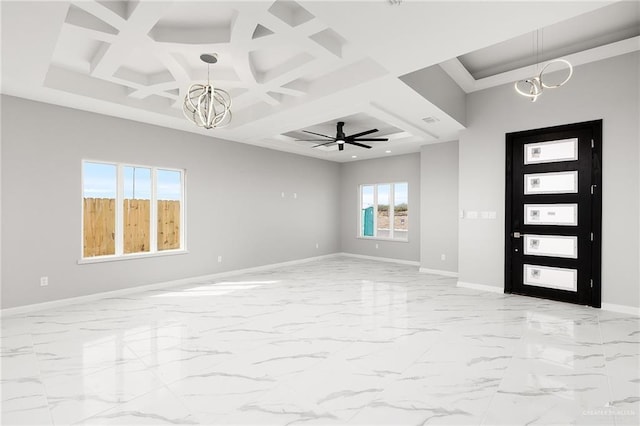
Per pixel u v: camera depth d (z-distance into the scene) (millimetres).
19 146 4262
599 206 4320
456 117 5262
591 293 4438
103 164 5156
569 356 2994
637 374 2672
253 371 2738
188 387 2488
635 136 4090
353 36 2820
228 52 3352
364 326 3787
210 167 6434
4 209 4152
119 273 5172
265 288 5656
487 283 5426
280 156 7910
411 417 2135
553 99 4703
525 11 2449
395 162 8531
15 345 3246
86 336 3482
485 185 5414
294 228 8258
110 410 2205
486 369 2766
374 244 8953
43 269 4438
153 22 2754
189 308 4480
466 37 2828
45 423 2072
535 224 4934
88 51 3658
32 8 2385
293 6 2836
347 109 4742
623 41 4113
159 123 5535
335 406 2254
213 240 6473
